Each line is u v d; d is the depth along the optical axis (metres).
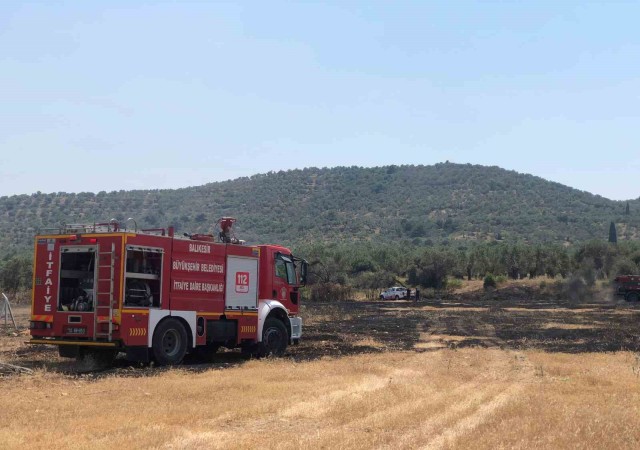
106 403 12.23
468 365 18.66
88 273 18.39
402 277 93.06
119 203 177.12
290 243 163.88
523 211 194.38
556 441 9.67
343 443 9.48
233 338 20.62
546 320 40.00
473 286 84.44
